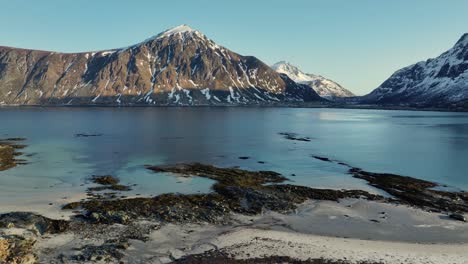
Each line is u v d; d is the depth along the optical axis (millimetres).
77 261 33656
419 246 37906
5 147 91312
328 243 38281
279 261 33938
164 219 43750
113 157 82188
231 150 94062
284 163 77750
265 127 162125
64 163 75125
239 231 41125
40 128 148375
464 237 40406
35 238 37969
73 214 44656
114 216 43000
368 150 96375
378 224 43938
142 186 57781
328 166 74938
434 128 160500
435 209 48969
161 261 34000
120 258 34438
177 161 78000
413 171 71125
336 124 184250
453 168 73750
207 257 34656
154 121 191625
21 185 57719
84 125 164500
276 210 47750
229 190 54156
